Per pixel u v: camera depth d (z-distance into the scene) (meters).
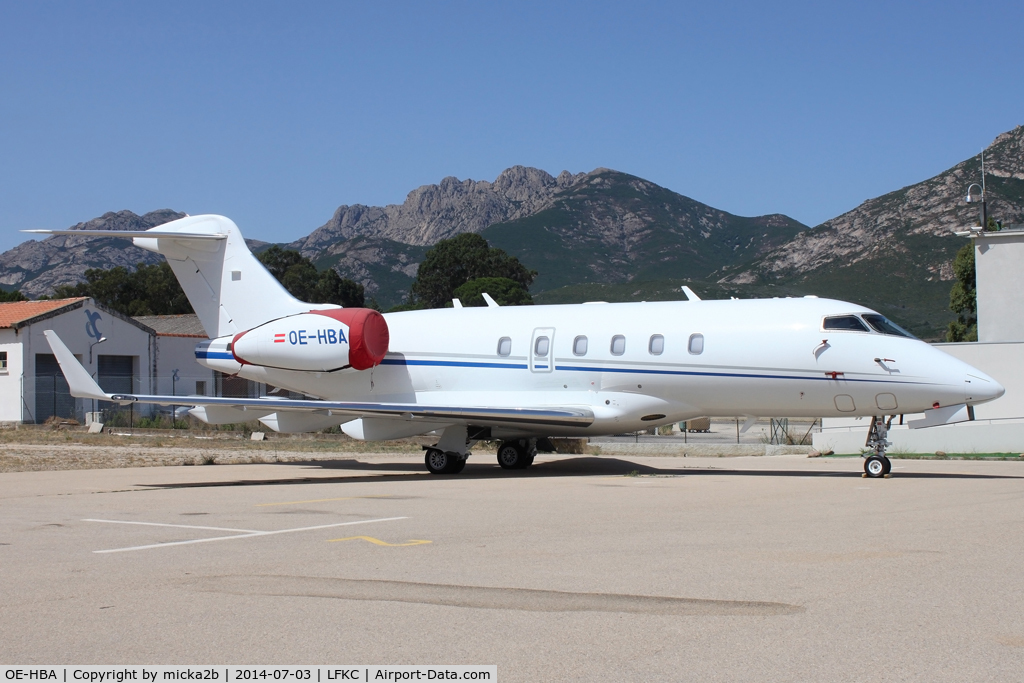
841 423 26.55
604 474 18.89
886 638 5.87
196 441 31.36
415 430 19.28
